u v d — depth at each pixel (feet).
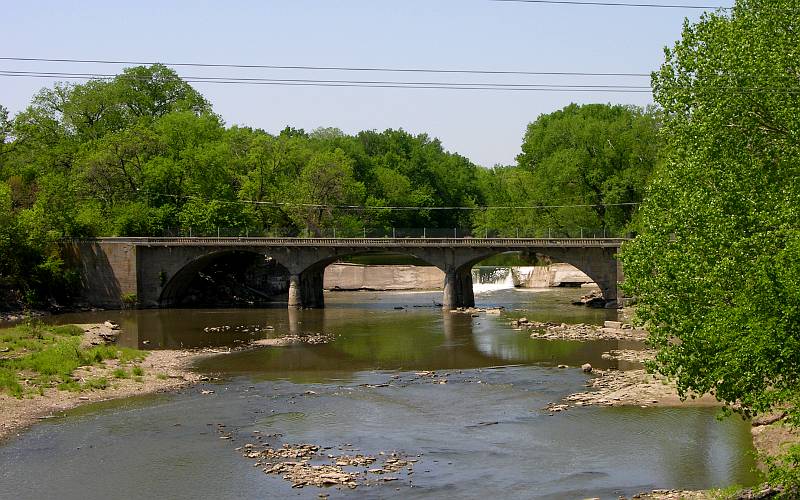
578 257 336.70
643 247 117.39
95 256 363.15
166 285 362.94
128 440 146.41
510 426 154.10
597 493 116.98
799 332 89.97
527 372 207.00
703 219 110.22
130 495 118.93
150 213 386.52
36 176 418.51
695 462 129.59
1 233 341.00
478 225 468.75
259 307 372.17
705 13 127.13
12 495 119.55
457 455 136.26
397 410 168.25
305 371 213.66
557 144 409.69
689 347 103.50
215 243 358.43
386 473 126.93
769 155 115.34
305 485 121.49
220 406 172.24
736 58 116.88
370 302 391.86
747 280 97.04
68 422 158.71
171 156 408.05
